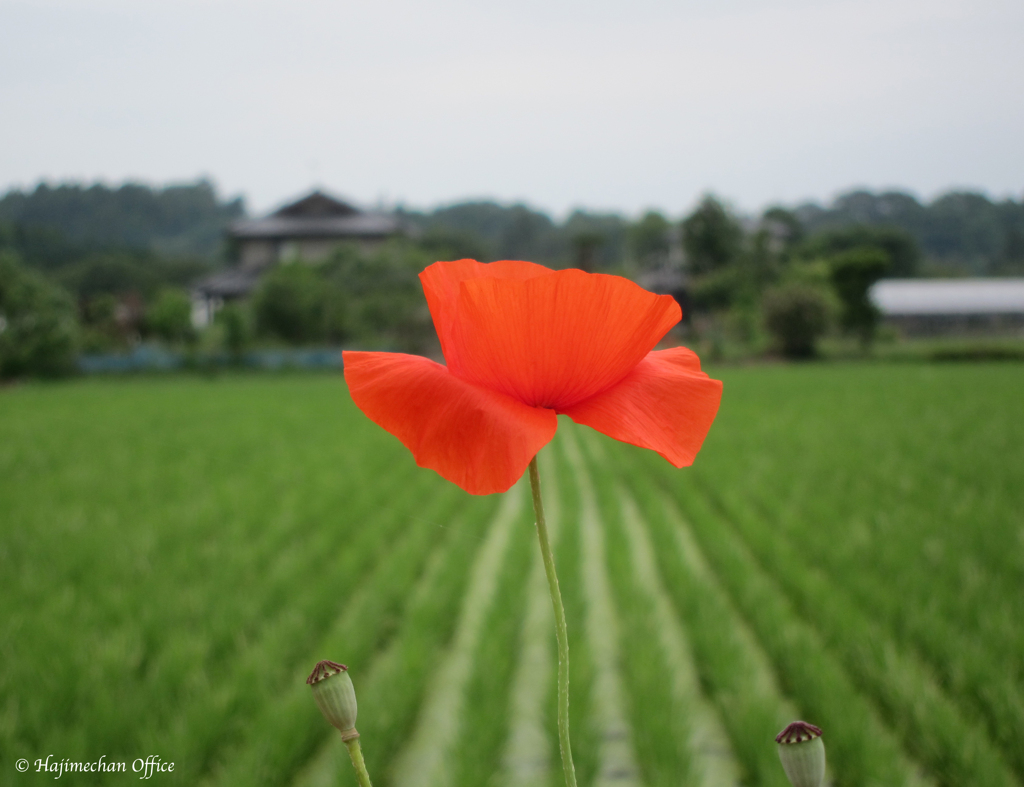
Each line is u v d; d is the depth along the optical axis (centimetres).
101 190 10319
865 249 4181
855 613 582
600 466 1328
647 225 7162
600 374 85
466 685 506
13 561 761
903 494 995
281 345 3866
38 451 1444
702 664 551
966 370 3234
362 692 527
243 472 1259
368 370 87
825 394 2298
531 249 8812
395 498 1071
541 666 576
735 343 4234
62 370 3475
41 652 512
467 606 708
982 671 474
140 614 603
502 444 79
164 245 10419
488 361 83
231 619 595
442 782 408
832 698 450
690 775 401
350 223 5634
